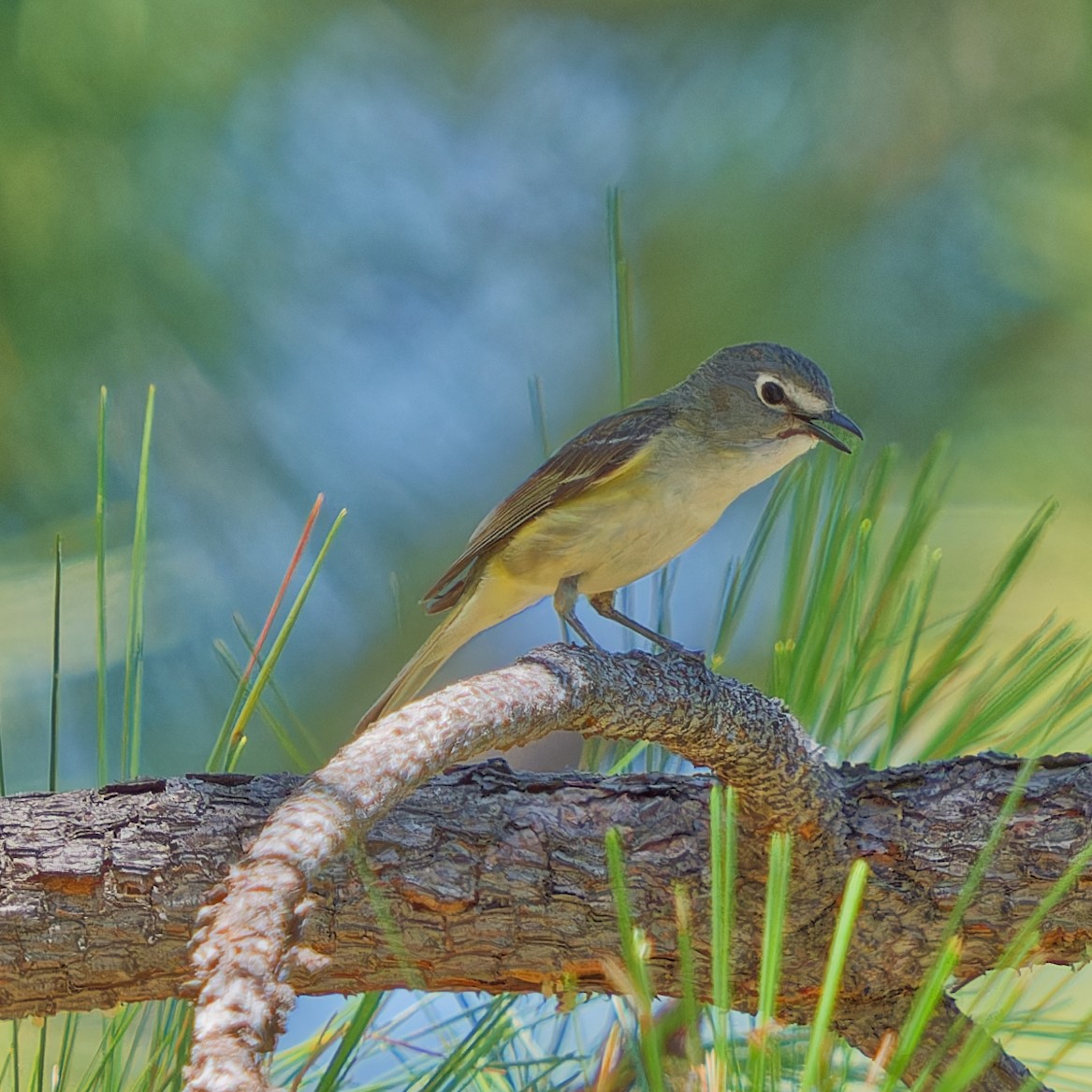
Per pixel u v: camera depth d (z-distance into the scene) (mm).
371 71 12195
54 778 5957
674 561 7848
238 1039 3916
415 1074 5984
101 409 5652
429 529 12406
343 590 12062
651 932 6105
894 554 6371
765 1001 3924
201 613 11227
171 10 10547
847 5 12531
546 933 6043
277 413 11547
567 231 12938
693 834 6168
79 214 10266
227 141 11055
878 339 11984
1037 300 11156
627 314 7270
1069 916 6113
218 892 4777
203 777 6039
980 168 11914
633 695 5793
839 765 6398
